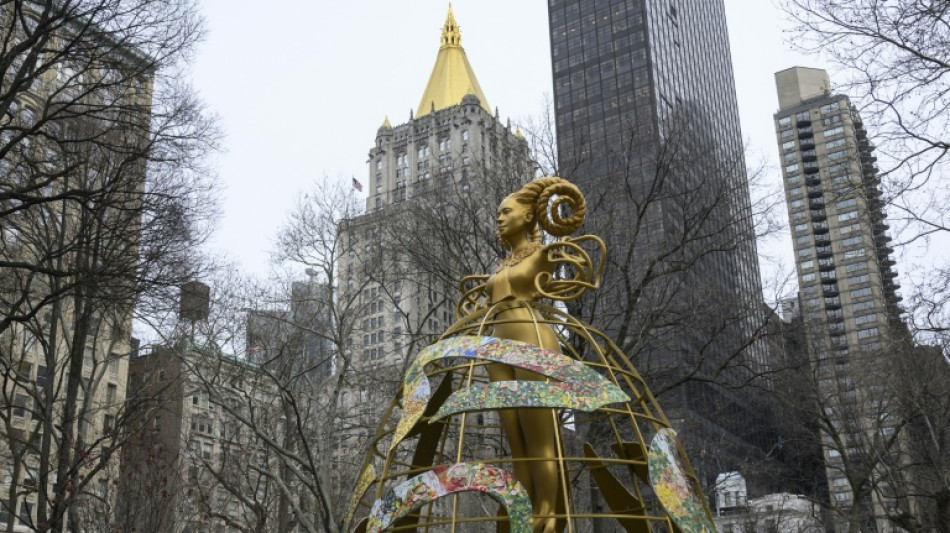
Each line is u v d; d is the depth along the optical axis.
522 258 8.21
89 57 17.45
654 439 7.20
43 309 30.94
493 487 6.53
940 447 23.47
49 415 19.91
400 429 7.21
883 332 28.75
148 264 19.47
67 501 18.09
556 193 8.45
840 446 25.92
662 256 19.19
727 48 70.00
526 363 7.09
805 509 30.78
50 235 21.77
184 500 24.22
